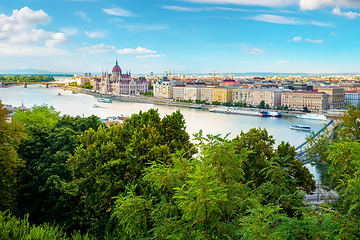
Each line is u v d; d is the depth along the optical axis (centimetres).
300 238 2470
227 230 2955
